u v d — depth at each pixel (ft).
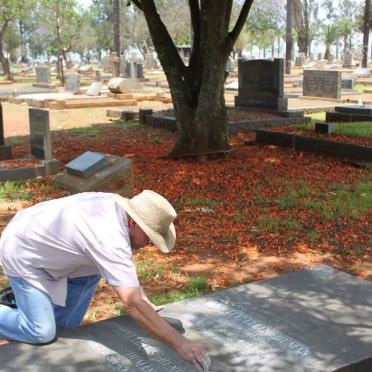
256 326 11.39
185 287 17.17
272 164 35.91
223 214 24.86
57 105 69.46
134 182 30.89
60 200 10.34
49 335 10.31
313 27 250.16
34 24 209.46
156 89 97.55
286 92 89.71
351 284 13.50
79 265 10.08
